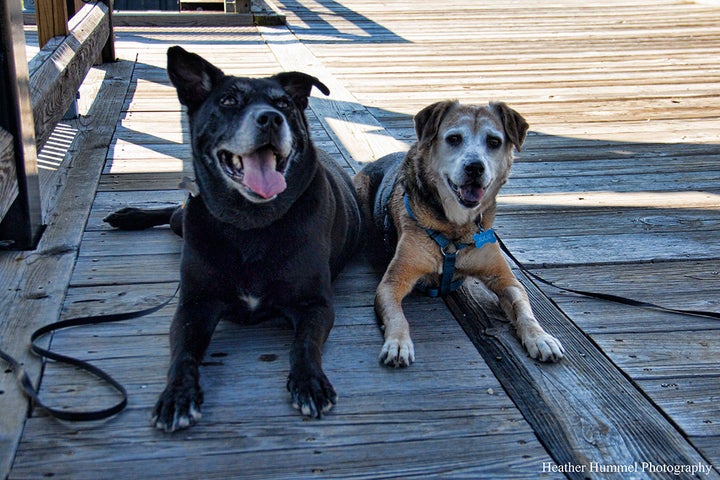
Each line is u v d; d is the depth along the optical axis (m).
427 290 1.79
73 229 1.95
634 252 1.99
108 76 3.54
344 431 1.34
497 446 1.33
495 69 4.02
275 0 6.51
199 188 1.54
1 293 1.67
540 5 6.36
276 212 1.51
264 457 1.28
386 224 1.91
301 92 1.65
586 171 2.53
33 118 1.96
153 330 1.58
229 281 1.52
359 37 4.88
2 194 1.70
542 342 1.55
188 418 1.32
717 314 1.69
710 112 3.26
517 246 2.02
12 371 1.44
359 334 1.62
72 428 1.32
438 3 6.48
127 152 2.50
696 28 5.24
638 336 1.64
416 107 3.23
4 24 1.72
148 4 5.46
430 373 1.50
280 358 1.52
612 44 4.73
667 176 2.50
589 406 1.42
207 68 1.57
